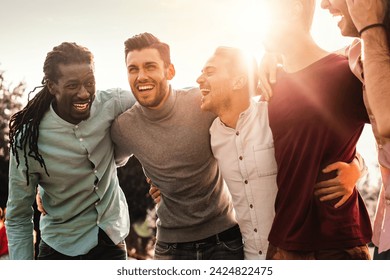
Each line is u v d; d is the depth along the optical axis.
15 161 3.54
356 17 2.39
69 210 3.59
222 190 3.42
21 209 3.65
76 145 3.48
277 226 2.87
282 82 2.93
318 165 2.74
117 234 3.67
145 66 3.23
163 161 3.37
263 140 2.99
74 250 3.62
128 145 3.50
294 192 2.80
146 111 3.31
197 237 3.42
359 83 2.73
